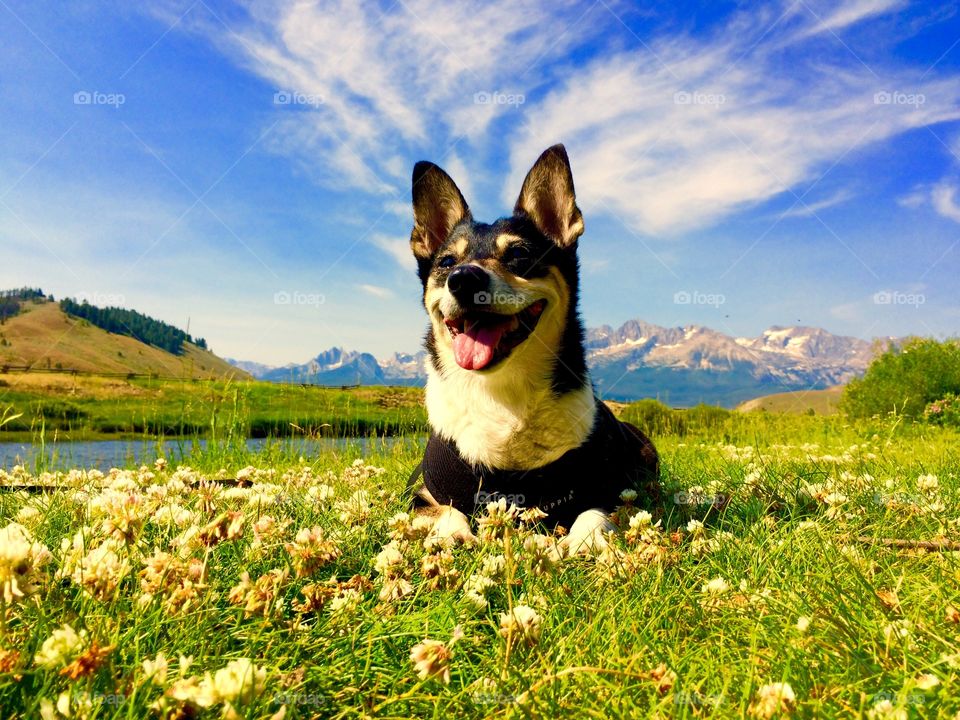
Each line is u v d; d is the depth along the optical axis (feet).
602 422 2.12
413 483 2.30
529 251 2.13
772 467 2.31
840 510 1.68
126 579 1.22
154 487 1.60
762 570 1.38
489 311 1.94
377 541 1.65
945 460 2.66
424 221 2.40
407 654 1.14
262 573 1.36
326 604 1.24
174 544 1.34
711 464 2.87
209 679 0.77
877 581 1.31
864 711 0.83
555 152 2.24
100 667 0.82
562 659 1.05
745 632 1.16
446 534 1.79
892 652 1.01
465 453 2.00
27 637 0.97
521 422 1.96
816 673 0.98
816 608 1.17
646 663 1.04
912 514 1.73
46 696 0.84
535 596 1.27
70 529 1.57
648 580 1.34
